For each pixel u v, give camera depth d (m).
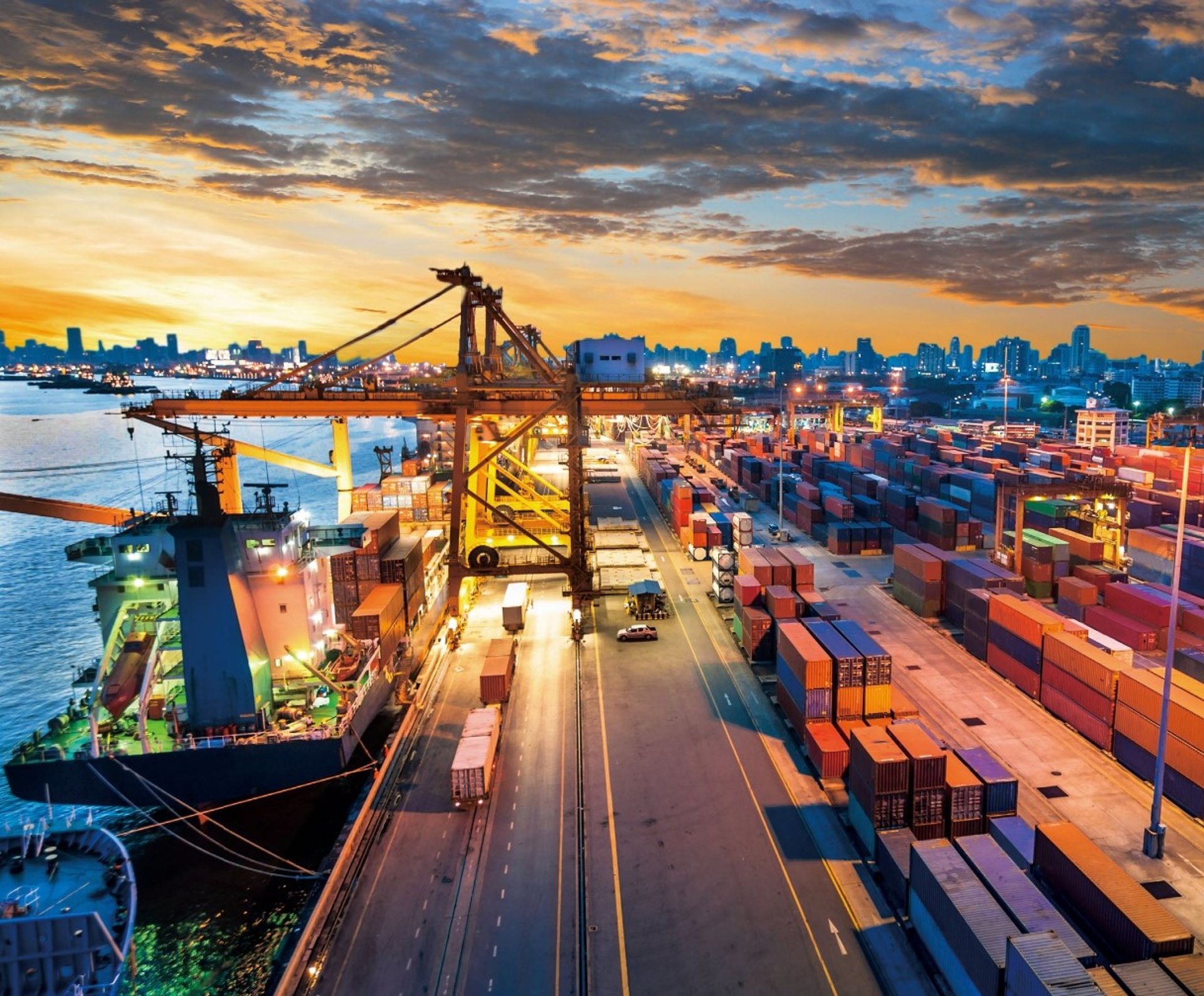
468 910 29.33
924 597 60.75
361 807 36.19
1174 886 29.06
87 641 80.12
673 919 28.44
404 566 57.25
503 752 41.38
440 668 53.97
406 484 84.31
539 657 55.12
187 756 38.12
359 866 32.25
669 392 62.19
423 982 25.91
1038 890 24.08
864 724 39.41
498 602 69.44
